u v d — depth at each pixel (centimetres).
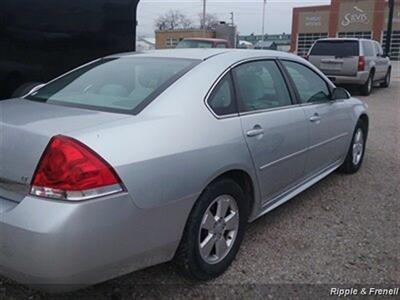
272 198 362
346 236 367
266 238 359
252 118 323
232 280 297
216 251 297
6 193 232
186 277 288
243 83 333
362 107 540
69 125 242
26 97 326
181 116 272
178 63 321
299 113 384
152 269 304
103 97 293
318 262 323
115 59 357
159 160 245
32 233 211
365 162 597
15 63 474
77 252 215
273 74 374
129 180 230
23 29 474
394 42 4622
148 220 242
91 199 217
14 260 219
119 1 570
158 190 244
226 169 290
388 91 1608
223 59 330
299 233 370
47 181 218
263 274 305
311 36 5200
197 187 268
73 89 319
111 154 228
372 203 443
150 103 273
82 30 534
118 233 228
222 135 289
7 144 235
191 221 271
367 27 4753
